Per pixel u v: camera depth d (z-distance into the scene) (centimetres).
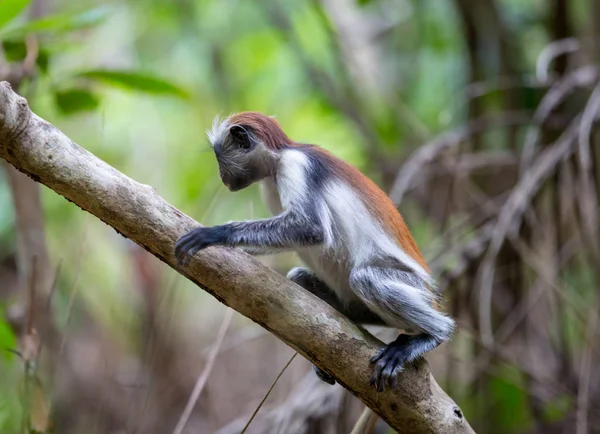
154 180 1891
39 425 802
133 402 1052
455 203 1325
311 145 847
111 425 1109
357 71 1742
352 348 665
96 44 1948
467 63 1476
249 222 721
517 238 1069
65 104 1024
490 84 1384
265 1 1814
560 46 1212
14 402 1054
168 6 1980
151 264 1504
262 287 650
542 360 1234
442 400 687
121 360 1425
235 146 848
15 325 1023
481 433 1193
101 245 1616
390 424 689
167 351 1373
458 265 1113
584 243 1116
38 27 891
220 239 663
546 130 1275
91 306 1549
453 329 733
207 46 2041
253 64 2030
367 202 805
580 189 1101
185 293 1577
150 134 1927
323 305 668
